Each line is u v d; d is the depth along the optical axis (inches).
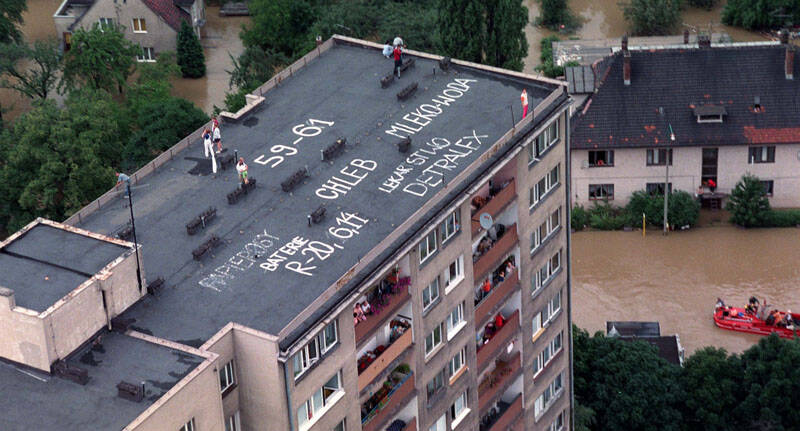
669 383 4087.1
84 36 6122.1
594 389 4121.6
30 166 4837.6
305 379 2554.1
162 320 2573.8
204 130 3206.2
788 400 3969.0
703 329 4985.2
